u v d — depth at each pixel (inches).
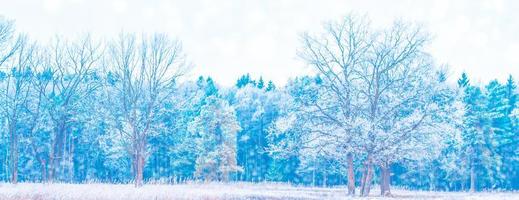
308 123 1380.4
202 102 3137.3
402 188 2471.7
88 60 1991.9
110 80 1936.5
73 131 2876.5
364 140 1283.2
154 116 1908.2
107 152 2642.7
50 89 2591.0
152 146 3026.6
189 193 1038.4
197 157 2866.6
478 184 2773.1
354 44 1368.1
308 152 1418.6
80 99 2044.8
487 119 2588.6
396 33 1343.5
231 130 2728.8
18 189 1008.9
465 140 2477.9
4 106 1952.5
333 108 1386.6
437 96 1386.6
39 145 2797.7
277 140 3203.7
